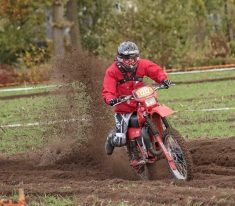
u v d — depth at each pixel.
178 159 15.30
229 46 68.75
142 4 62.94
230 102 35.28
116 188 14.21
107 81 16.11
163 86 15.96
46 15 69.31
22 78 58.34
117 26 63.12
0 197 14.04
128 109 16.27
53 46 64.81
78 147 20.33
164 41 62.28
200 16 73.81
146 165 16.64
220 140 21.88
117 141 16.48
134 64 15.98
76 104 20.31
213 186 14.15
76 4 67.31
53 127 20.47
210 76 52.38
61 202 13.21
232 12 75.56
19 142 24.92
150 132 15.87
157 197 13.04
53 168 19.59
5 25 64.50
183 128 26.69
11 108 38.28
